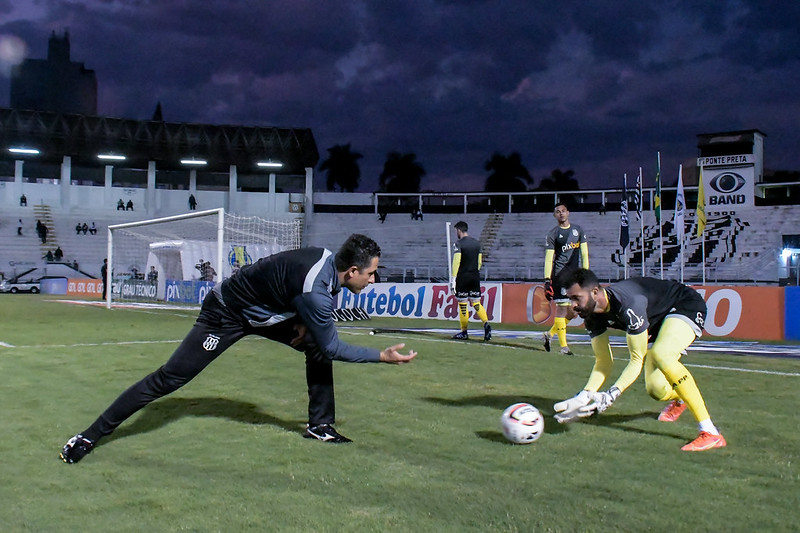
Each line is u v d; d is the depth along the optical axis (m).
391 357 3.92
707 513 2.99
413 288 17.72
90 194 48.00
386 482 3.41
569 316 9.00
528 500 3.15
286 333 4.31
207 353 4.02
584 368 7.62
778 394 6.06
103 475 3.50
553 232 9.03
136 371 7.06
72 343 9.87
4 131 45.09
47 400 5.48
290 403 5.47
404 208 50.22
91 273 44.38
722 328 13.21
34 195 47.38
